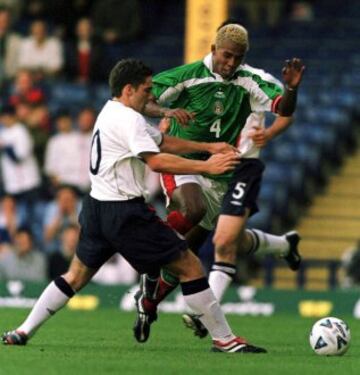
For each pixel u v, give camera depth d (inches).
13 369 1109.1
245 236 1626.5
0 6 3171.8
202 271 1250.0
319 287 2645.2
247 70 1400.1
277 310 2165.4
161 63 3390.7
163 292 1360.7
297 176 2802.7
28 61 2984.7
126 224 1230.9
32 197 2630.4
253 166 1493.6
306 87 3068.4
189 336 1556.3
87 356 1228.5
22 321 1774.1
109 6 3238.2
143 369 1113.4
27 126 2645.2
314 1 3553.2
